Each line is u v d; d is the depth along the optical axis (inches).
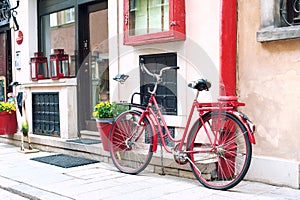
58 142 237.1
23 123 249.0
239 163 163.2
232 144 161.0
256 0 164.6
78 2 261.7
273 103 160.7
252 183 162.7
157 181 168.1
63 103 244.2
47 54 296.8
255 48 165.0
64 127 244.1
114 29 223.9
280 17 160.9
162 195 147.5
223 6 166.6
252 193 147.7
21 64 301.3
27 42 294.7
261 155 164.7
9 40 327.3
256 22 164.7
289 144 156.6
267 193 147.4
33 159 221.8
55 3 283.4
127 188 158.1
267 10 159.3
